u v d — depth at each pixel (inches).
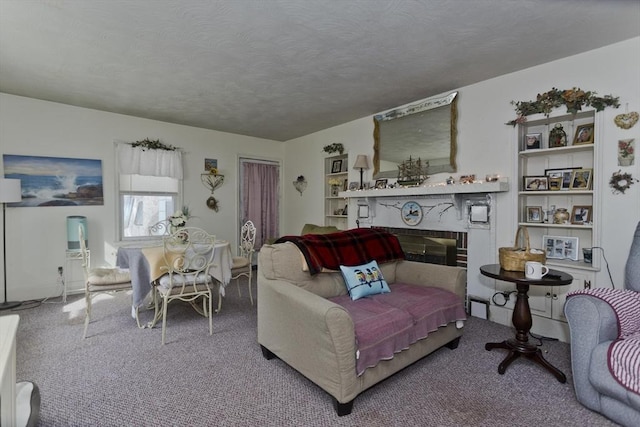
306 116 180.4
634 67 96.8
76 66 117.3
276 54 108.2
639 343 63.0
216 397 76.2
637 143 96.2
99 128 169.5
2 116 145.7
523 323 91.0
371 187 172.1
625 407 62.7
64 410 70.9
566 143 112.6
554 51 105.8
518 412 70.7
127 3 80.7
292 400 75.2
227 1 80.0
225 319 129.0
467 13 85.0
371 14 85.5
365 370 73.5
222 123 195.0
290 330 82.9
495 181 122.2
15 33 94.5
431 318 89.5
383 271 114.7
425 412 70.9
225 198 217.0
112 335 112.0
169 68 119.1
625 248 98.0
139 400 74.9
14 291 149.9
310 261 94.7
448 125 141.2
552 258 115.0
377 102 157.1
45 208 156.2
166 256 109.2
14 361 38.6
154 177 189.9
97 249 169.3
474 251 133.5
